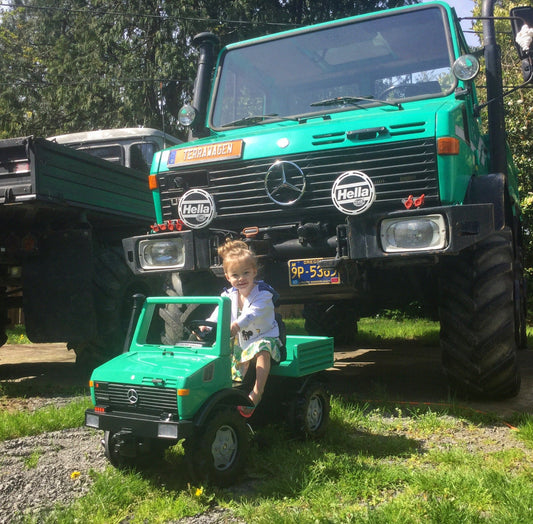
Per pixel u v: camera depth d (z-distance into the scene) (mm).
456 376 4668
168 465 3389
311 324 8891
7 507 2832
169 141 9141
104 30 18797
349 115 5020
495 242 4543
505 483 2916
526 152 14484
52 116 21438
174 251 4746
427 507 2656
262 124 5344
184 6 17688
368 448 3613
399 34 5355
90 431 4188
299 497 2914
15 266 6559
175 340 4855
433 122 4246
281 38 5781
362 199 4141
